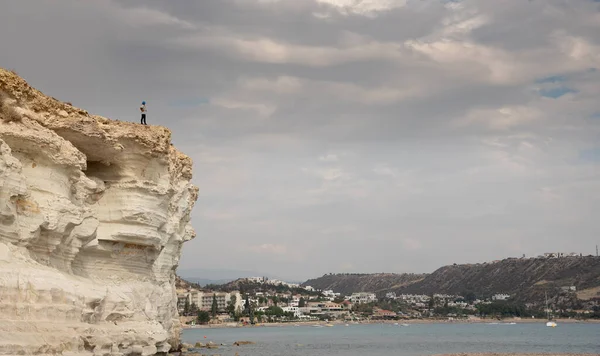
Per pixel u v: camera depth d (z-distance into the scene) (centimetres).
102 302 4372
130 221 5062
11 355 3022
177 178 6284
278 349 11812
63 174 4147
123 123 5081
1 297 3253
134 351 4541
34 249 3912
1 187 3559
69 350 3428
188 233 7069
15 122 3934
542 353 10438
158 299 5591
